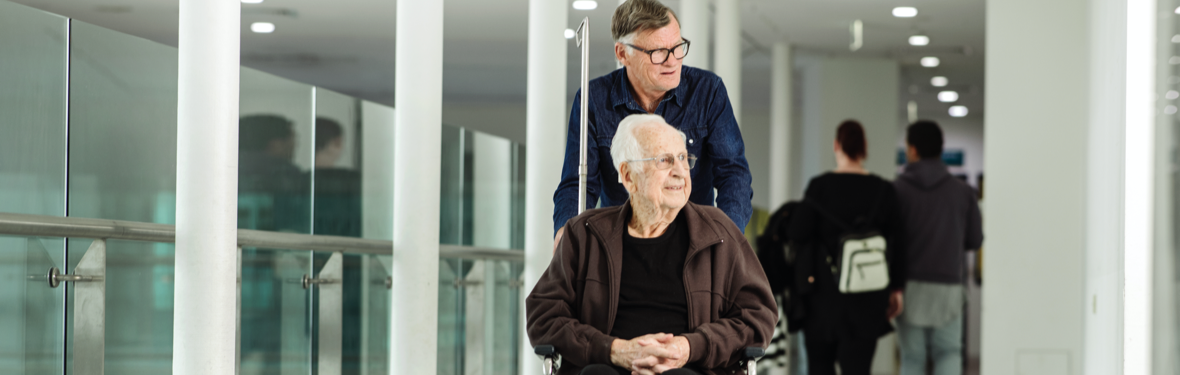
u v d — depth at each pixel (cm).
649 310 293
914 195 696
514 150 831
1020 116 700
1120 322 443
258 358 490
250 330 482
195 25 378
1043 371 690
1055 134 696
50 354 356
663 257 297
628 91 336
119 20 1034
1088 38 526
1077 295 689
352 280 576
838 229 673
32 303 349
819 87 1280
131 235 377
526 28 1100
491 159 774
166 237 397
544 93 621
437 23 509
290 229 537
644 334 290
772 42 1185
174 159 468
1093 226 513
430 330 506
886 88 1280
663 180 291
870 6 988
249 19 1052
